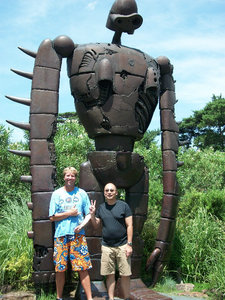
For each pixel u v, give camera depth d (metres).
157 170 8.91
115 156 4.37
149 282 5.00
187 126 27.56
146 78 4.60
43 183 4.28
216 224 5.88
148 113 4.81
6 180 7.46
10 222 5.71
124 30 4.79
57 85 4.49
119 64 4.42
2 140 8.08
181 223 6.41
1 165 7.72
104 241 3.70
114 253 3.66
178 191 5.12
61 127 8.95
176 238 5.60
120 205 3.68
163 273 5.12
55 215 3.75
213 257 5.05
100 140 4.59
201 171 9.85
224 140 25.38
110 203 3.72
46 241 4.21
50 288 4.25
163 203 5.02
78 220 3.78
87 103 4.50
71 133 9.26
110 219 3.65
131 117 4.49
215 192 7.09
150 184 8.02
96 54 4.40
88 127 4.56
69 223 3.73
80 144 8.07
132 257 4.50
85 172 4.48
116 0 4.74
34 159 4.31
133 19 4.67
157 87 4.68
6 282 4.55
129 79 4.46
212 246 5.40
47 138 4.38
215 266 4.74
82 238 3.76
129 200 4.62
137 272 4.51
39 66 4.45
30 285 4.57
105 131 4.45
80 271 3.74
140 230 4.63
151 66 4.72
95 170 4.43
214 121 25.14
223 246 5.16
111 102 4.39
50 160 4.36
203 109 26.95
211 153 12.41
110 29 4.84
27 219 5.61
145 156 9.11
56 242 3.77
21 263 4.59
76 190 3.87
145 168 4.78
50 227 4.23
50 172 4.33
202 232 5.46
